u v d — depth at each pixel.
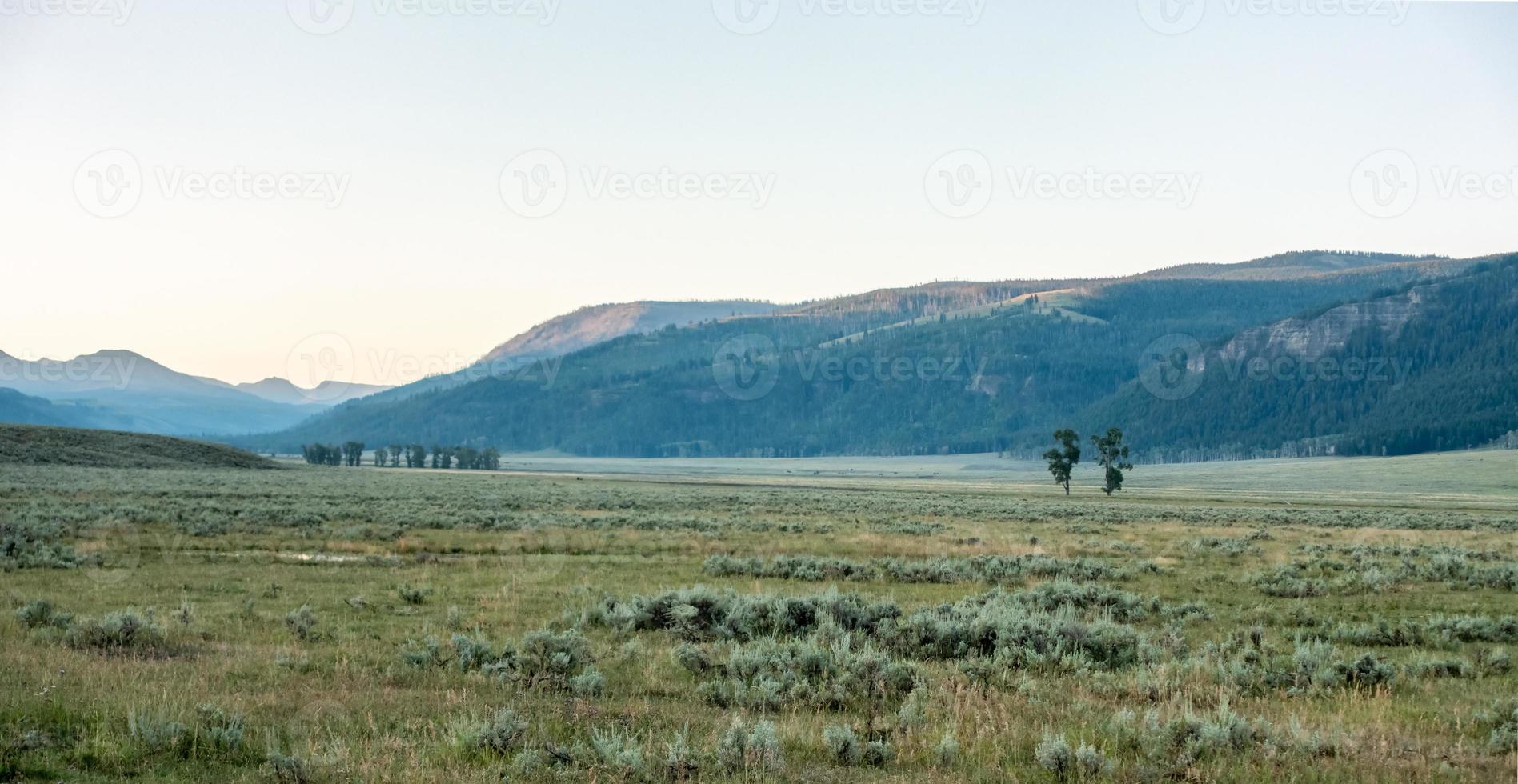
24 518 38.19
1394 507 95.75
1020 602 21.67
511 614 19.97
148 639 15.42
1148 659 15.63
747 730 10.27
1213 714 11.92
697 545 36.75
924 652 16.05
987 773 9.48
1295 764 9.74
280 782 8.82
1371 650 17.73
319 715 11.12
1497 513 84.62
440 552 34.16
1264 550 38.94
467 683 13.22
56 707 10.74
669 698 12.84
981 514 67.31
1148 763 9.73
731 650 15.28
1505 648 18.27
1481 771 9.75
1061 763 9.48
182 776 8.97
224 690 12.29
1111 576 29.30
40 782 8.62
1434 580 29.34
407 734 10.53
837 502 80.50
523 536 38.69
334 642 16.59
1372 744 10.50
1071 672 14.65
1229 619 21.56
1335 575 30.06
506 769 9.33
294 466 172.75
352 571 27.33
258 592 22.91
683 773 9.23
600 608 19.75
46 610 17.39
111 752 9.30
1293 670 15.06
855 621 18.14
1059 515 67.00
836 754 9.84
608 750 9.59
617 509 64.75
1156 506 87.69
